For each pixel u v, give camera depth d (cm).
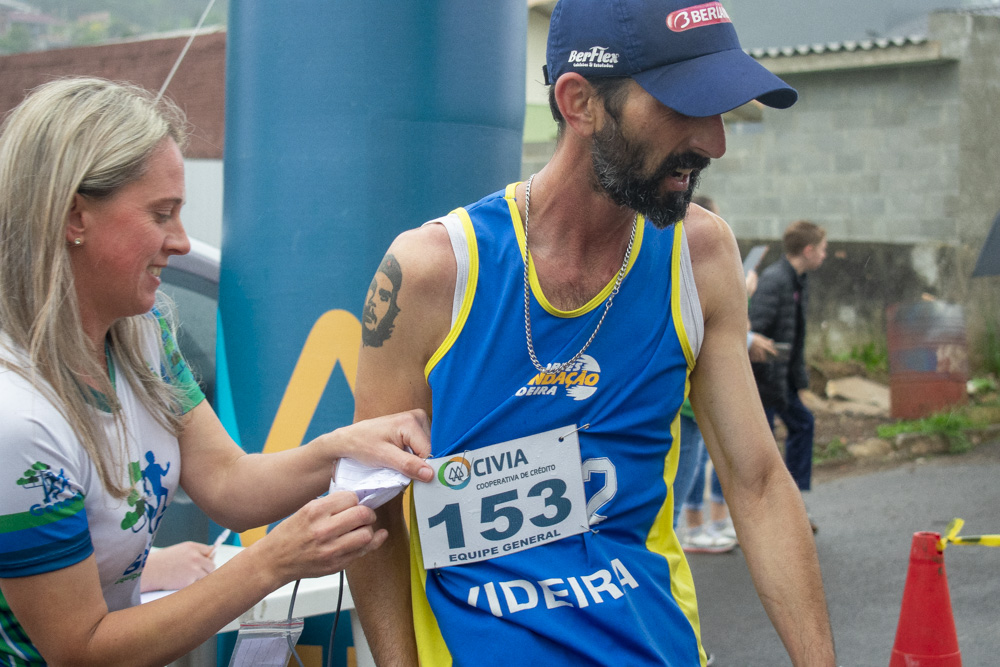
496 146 244
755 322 548
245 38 242
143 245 137
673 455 161
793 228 551
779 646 402
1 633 133
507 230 151
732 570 504
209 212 973
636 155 139
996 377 905
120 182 133
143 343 156
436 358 150
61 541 129
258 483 162
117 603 150
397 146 232
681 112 132
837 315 934
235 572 137
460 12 233
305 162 234
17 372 128
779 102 140
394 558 161
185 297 350
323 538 136
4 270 131
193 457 167
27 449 125
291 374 240
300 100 233
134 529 145
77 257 135
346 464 152
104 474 137
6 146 133
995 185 959
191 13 1216
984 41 946
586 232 149
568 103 143
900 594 459
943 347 842
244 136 244
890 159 980
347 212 234
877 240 986
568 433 149
